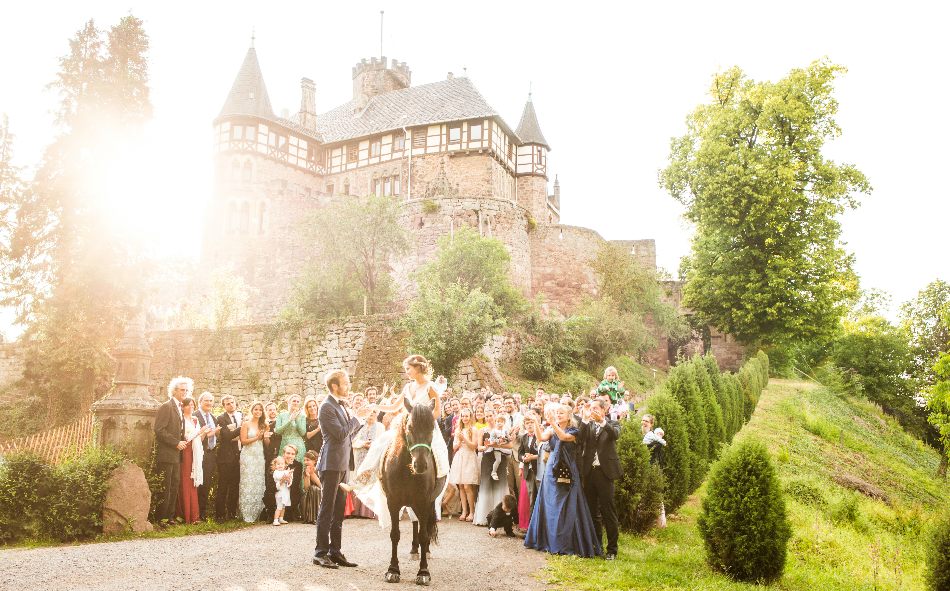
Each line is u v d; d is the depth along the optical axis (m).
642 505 12.24
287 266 53.19
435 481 8.36
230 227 55.06
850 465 27.86
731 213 43.78
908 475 31.56
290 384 35.34
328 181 61.09
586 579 8.74
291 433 12.91
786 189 42.03
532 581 8.53
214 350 37.44
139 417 11.84
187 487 11.89
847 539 15.20
